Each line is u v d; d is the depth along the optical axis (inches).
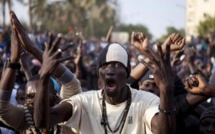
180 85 224.1
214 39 804.6
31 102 188.7
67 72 190.4
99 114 171.6
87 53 847.1
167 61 155.4
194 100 181.8
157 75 154.9
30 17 1752.0
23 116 178.7
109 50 169.5
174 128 157.0
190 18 1870.1
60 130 188.5
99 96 173.8
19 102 239.9
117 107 171.3
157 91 242.5
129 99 171.9
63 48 155.6
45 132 179.5
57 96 195.9
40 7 2298.2
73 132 180.5
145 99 171.5
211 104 236.1
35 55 170.7
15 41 167.0
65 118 172.4
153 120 165.6
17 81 319.0
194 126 197.2
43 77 155.1
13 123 175.5
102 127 170.7
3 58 401.4
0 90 167.5
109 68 167.8
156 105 169.0
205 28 1457.9
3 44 482.0
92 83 477.1
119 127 169.8
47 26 2625.5
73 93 193.8
